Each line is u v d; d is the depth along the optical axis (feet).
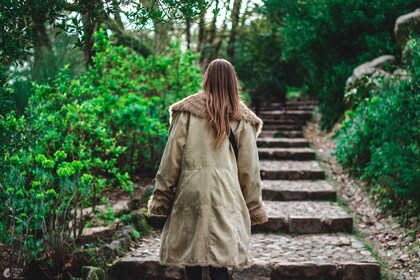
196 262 8.05
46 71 20.89
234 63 44.16
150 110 21.95
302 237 14.56
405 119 15.66
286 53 31.01
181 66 23.40
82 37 8.98
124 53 21.59
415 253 12.55
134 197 17.35
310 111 35.91
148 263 11.77
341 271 11.60
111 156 19.12
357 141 19.43
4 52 8.84
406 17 21.62
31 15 8.89
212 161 8.44
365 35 26.25
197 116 8.61
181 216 8.34
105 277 11.41
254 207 8.79
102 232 13.88
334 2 26.58
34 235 11.82
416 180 14.17
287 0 28.14
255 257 12.49
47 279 11.32
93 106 16.30
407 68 16.88
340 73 27.35
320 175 20.77
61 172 11.11
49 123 13.78
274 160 24.04
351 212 16.85
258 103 36.01
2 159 10.41
